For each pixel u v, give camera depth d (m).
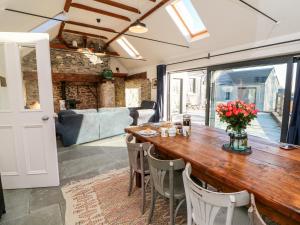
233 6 3.44
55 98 7.82
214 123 5.22
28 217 1.94
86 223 1.86
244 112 1.66
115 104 9.38
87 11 5.06
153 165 1.64
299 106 3.13
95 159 3.56
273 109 4.09
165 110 6.90
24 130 2.40
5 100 2.36
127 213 2.02
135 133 2.45
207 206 1.14
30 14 3.63
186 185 1.31
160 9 4.46
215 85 5.11
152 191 1.83
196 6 3.92
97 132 4.76
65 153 3.87
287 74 3.45
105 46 7.98
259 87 4.47
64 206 2.13
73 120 4.30
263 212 1.13
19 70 2.31
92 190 2.46
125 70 9.48
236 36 4.04
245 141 1.77
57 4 3.91
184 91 7.86
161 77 6.69
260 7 3.15
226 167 1.41
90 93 8.84
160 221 1.90
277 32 3.43
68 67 7.90
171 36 5.18
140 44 6.60
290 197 1.02
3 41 2.22
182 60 5.95
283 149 1.83
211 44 4.68
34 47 2.32
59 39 7.17
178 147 1.88
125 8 4.51
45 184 2.53
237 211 1.33
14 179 2.46
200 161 1.52
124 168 3.16
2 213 1.96
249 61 4.09
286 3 2.90
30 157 2.46
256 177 1.25
